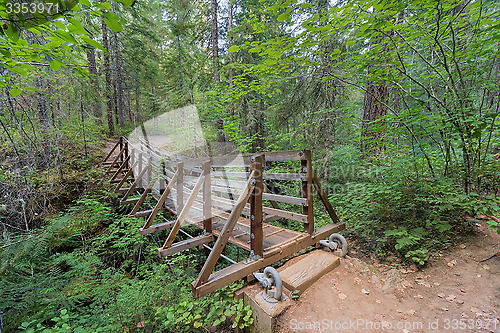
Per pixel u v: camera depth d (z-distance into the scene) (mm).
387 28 2803
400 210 3326
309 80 5230
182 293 2902
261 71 4180
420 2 2500
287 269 2625
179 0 9258
